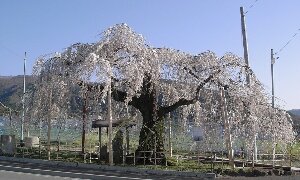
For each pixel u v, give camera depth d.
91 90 19.81
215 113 20.69
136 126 22.52
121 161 19.53
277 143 19.44
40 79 20.38
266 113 19.23
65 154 22.89
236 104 19.30
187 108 22.38
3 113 29.73
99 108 23.20
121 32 18.95
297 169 17.86
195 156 21.84
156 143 19.12
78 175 15.74
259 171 16.39
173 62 19.98
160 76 20.06
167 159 19.47
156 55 18.97
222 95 18.97
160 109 19.73
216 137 20.72
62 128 25.22
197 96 19.67
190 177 15.69
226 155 22.97
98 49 18.58
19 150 24.83
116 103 23.42
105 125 20.36
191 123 22.58
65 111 21.36
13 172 16.50
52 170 17.11
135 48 18.78
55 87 19.47
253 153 18.67
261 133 19.23
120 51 19.02
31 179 14.50
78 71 18.50
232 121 19.12
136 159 19.11
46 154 22.48
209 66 19.42
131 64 18.08
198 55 19.91
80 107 23.30
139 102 19.64
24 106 22.00
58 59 19.86
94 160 20.14
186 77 20.27
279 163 20.33
